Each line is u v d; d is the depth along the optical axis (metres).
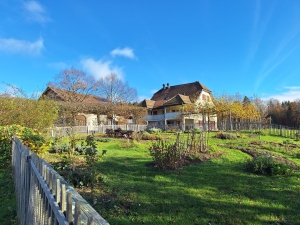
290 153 10.74
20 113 10.88
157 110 39.03
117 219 3.82
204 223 3.82
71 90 34.50
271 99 66.00
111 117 32.53
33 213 2.84
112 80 41.06
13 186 5.40
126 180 5.99
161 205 4.46
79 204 1.51
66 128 16.02
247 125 25.97
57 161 7.60
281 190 5.45
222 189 5.45
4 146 7.43
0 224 3.69
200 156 8.93
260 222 3.89
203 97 36.47
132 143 13.16
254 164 7.08
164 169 7.14
